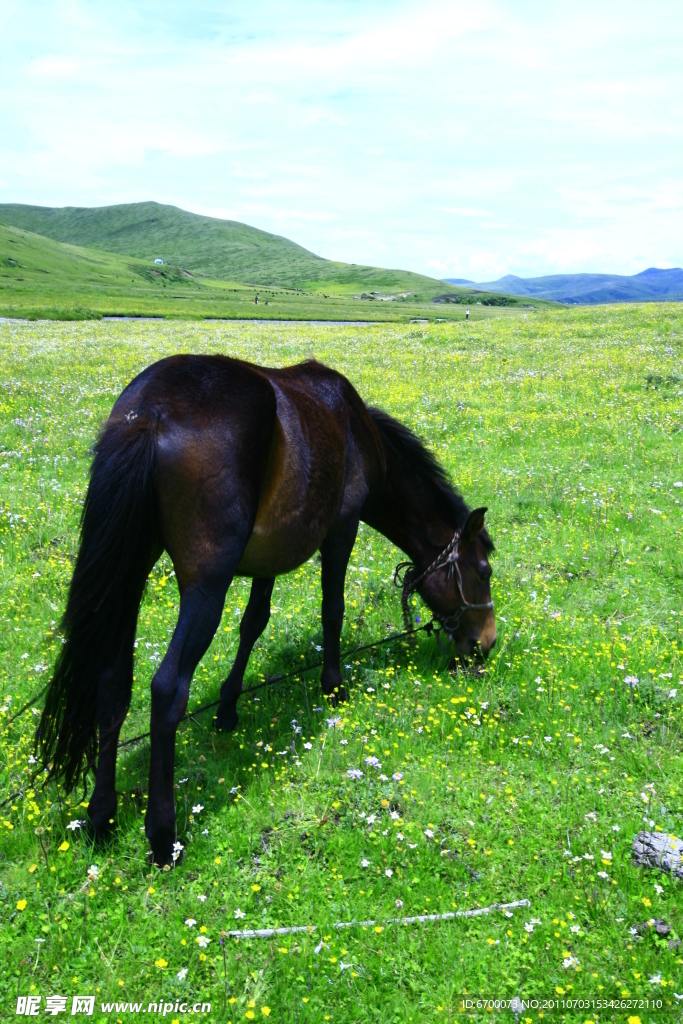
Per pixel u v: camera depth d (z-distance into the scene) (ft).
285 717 18.07
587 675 20.08
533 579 27.02
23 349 87.04
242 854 13.65
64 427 45.29
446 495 19.74
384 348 94.84
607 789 15.56
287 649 21.53
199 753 16.65
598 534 31.50
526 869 13.38
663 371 67.62
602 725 17.93
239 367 14.93
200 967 11.32
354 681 19.92
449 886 12.95
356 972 11.17
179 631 13.11
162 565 26.48
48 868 12.89
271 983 11.09
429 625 21.02
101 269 639.35
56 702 12.67
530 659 20.92
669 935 12.16
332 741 16.85
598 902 12.60
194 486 13.03
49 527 29.25
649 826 14.28
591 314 136.05
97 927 11.79
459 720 17.72
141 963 11.30
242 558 15.23
